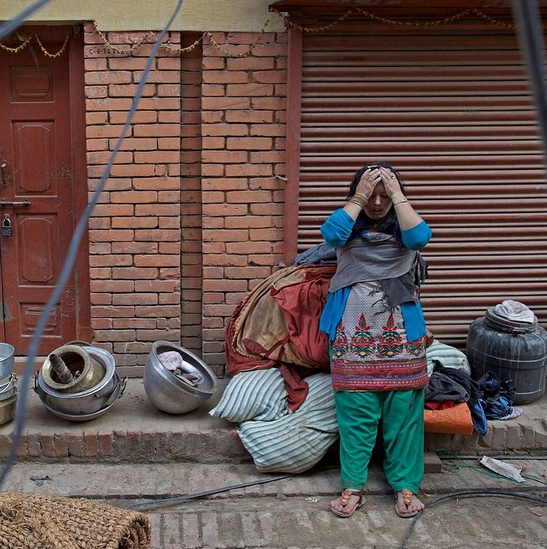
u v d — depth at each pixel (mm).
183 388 3658
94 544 1692
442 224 4262
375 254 3332
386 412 3391
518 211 4293
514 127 4195
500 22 4035
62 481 3473
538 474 3650
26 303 4406
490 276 4348
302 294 3752
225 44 3980
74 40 4074
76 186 4223
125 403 3969
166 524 3178
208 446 3670
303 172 4117
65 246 4324
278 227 4176
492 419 3867
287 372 3762
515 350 3928
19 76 4176
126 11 3930
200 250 4254
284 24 3965
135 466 3643
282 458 3512
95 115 4020
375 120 4105
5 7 3936
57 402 3559
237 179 4105
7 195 4281
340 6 3861
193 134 4129
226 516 3256
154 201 4113
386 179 3248
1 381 3590
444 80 4102
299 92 3998
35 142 4234
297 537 3096
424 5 3877
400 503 3297
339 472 3654
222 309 4223
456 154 4191
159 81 3998
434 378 3727
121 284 4188
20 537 1636
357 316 3330
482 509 3369
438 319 4363
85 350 3730
